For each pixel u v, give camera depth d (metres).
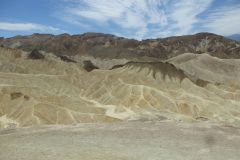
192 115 113.38
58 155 39.59
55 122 83.62
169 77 141.50
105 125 55.78
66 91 134.12
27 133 50.72
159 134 49.16
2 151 41.44
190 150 42.47
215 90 148.12
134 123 57.66
